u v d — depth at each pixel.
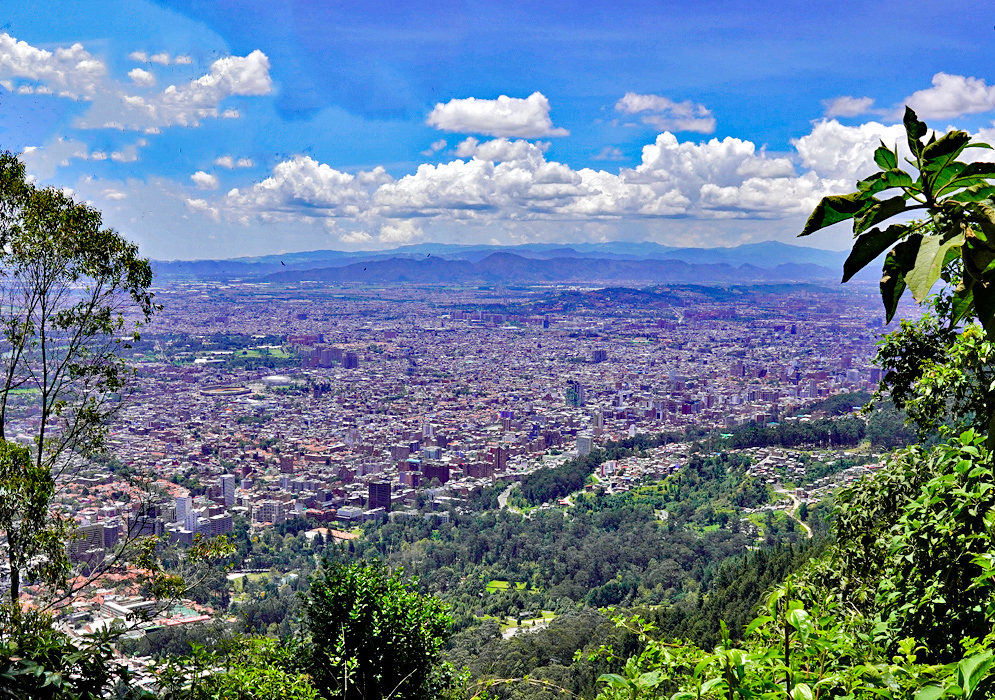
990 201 1.24
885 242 1.34
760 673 2.01
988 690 1.78
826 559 6.86
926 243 1.24
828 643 2.03
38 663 3.30
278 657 7.93
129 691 3.75
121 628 3.90
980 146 1.26
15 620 3.80
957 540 3.23
